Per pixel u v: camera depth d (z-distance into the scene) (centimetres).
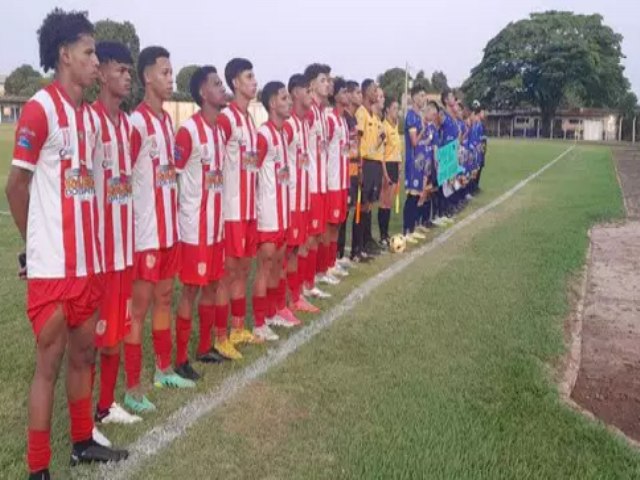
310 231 696
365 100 884
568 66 6644
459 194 1401
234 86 529
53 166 326
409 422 418
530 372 497
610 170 2519
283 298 617
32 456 334
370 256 918
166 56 446
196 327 612
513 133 7562
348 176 782
